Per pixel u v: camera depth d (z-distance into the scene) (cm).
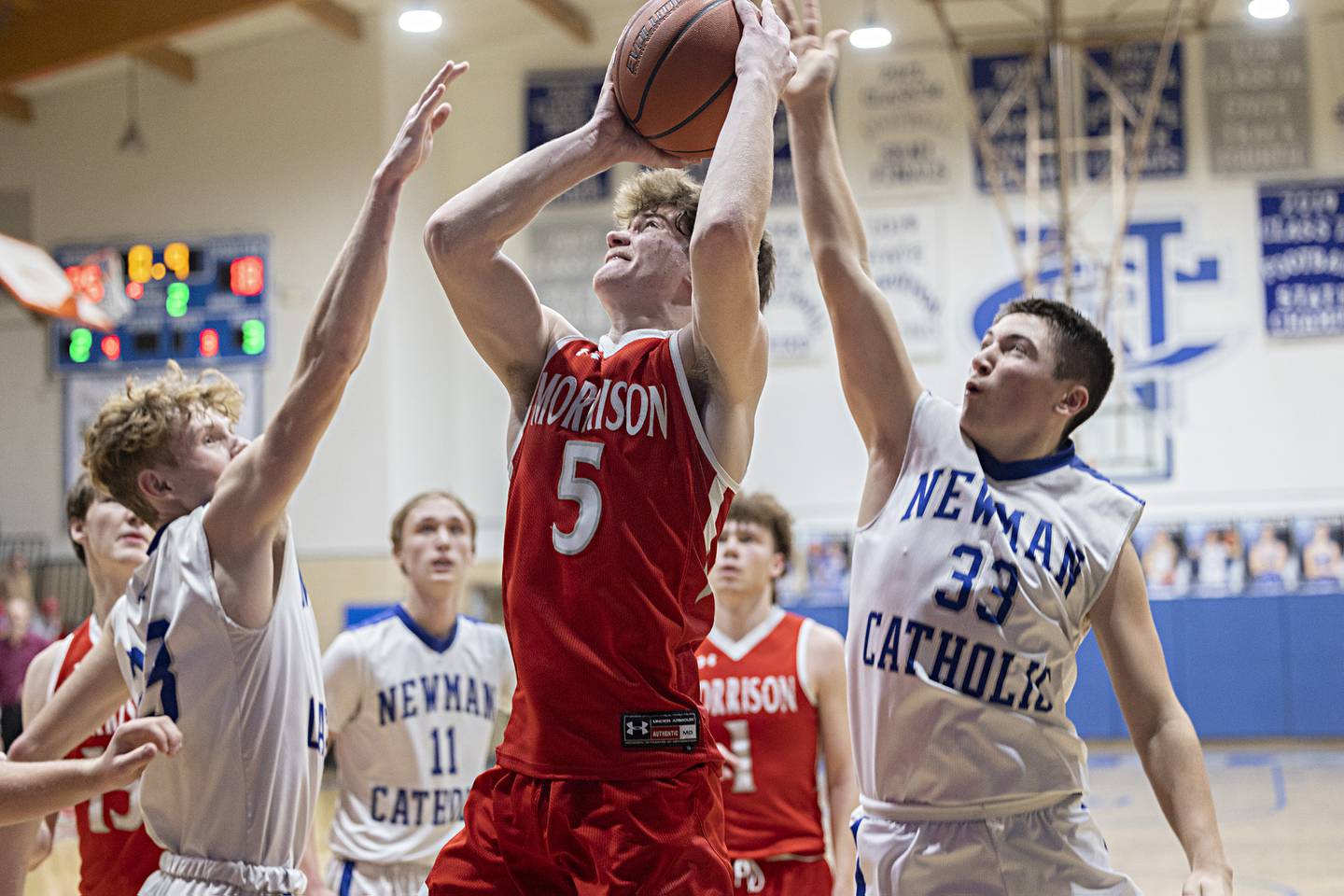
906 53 1173
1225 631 1018
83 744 289
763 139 188
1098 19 1151
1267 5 950
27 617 902
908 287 1159
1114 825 709
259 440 219
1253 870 594
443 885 193
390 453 1087
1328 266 1119
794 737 326
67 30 1039
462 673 354
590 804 182
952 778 213
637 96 200
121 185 1158
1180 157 1141
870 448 241
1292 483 1105
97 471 236
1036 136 1121
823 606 1073
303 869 285
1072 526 222
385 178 216
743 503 339
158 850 268
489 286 201
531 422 201
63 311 820
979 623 216
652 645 186
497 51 1224
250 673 219
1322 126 1130
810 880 321
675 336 197
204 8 1009
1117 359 1134
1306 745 1003
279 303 1122
